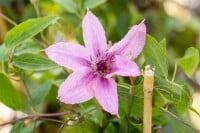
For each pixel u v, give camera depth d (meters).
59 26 0.65
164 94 0.55
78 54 0.52
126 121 0.60
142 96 0.55
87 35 0.53
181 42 1.08
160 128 0.65
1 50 0.58
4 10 0.91
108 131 0.60
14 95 0.60
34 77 0.80
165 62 0.54
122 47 0.52
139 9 0.97
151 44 0.54
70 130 0.59
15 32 0.54
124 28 0.88
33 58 0.58
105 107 0.51
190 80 1.05
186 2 1.18
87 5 0.69
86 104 0.63
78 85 0.51
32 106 0.65
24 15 0.86
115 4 0.91
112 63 0.52
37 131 0.85
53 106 0.86
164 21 0.96
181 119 0.60
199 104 1.04
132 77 0.54
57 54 0.51
